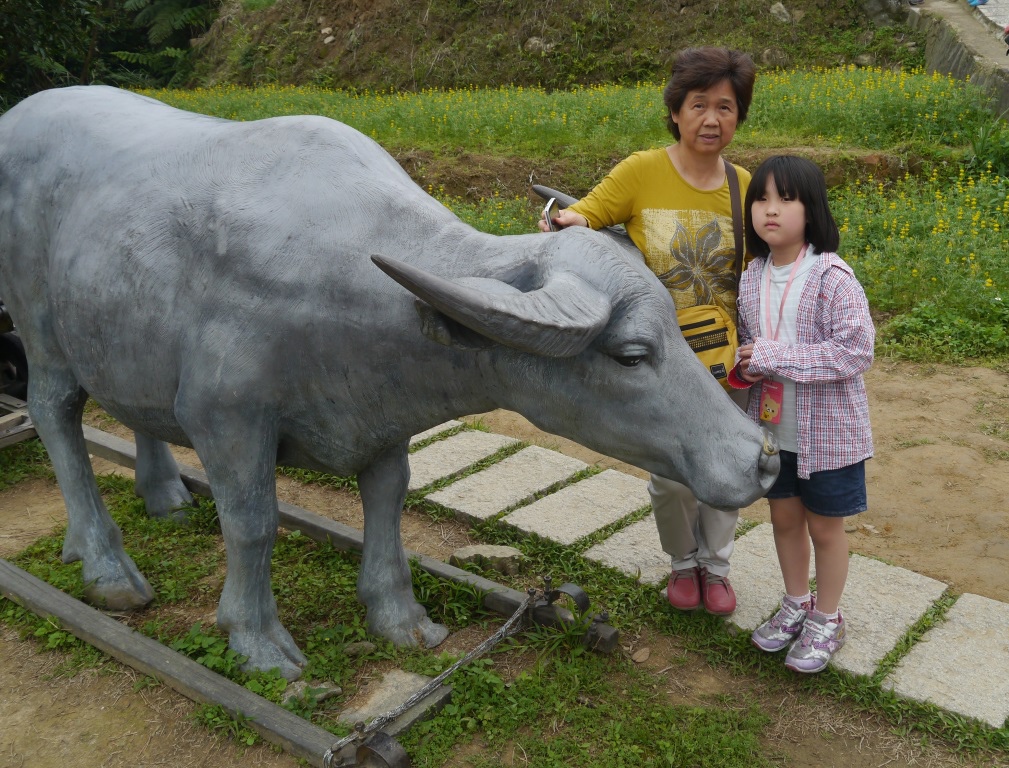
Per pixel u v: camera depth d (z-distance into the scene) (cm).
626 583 365
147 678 303
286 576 371
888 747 279
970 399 552
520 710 288
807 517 301
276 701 289
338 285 255
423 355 254
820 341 283
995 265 689
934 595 349
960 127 1021
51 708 296
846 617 335
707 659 321
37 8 1020
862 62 1473
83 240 291
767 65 1506
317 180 264
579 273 232
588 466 469
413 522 426
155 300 277
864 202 875
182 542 399
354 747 261
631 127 1094
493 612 343
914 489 453
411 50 1736
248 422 271
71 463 346
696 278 295
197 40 2097
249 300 261
